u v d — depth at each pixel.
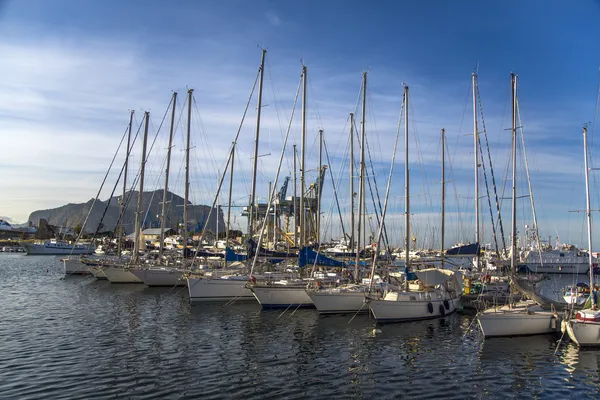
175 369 20.41
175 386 18.30
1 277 61.81
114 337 26.03
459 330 29.66
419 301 32.75
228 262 46.56
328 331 28.73
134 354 22.58
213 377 19.50
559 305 30.77
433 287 35.62
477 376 20.38
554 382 19.67
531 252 84.19
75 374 19.42
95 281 56.34
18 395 16.98
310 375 20.14
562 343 25.95
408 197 36.03
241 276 39.97
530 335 27.69
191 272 41.09
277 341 25.97
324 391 18.22
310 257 38.06
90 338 25.70
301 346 25.02
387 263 46.34
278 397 17.48
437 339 27.11
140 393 17.45
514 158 35.41
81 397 16.89
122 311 34.59
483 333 27.09
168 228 103.75
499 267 47.44
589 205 27.45
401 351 24.39
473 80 46.84
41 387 17.84
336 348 24.78
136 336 26.38
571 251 84.44
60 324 29.47
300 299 36.38
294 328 29.38
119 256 60.47
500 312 27.95
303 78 42.22
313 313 34.56
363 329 29.50
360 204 40.19
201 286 37.97
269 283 36.56
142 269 49.09
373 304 31.08
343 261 41.09
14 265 87.50
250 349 24.14
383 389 18.59
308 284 35.75
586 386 19.23
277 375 20.03
